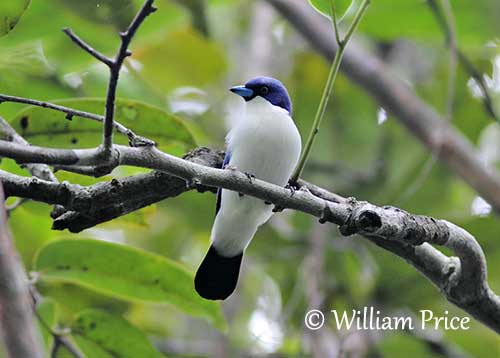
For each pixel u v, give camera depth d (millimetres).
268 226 12414
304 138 13891
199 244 13820
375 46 14812
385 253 11773
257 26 14172
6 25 5785
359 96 14039
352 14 10477
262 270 12773
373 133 13797
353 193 13391
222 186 5574
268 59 13891
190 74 13266
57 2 7234
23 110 6824
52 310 7199
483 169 10781
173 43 12852
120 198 5723
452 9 10664
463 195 13609
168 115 7297
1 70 7773
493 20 10805
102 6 6824
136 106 7238
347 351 11094
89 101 6895
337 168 13547
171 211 12922
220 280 8203
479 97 13945
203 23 11523
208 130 13781
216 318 7832
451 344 12016
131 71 10961
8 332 2340
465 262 6770
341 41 6090
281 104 9281
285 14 11906
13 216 9414
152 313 13211
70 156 4758
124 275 7395
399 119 11430
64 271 7254
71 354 7594
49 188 5438
